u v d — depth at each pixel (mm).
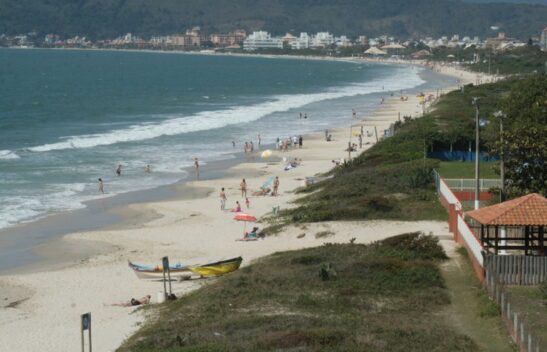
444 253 41188
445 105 118750
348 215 52750
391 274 37906
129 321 35750
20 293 41312
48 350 32688
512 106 61875
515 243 40375
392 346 28266
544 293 33156
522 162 46844
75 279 43594
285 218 55188
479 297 34031
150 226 55719
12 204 61875
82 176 73938
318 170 78625
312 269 39812
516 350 28000
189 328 32094
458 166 67250
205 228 54656
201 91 193125
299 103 155875
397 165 68688
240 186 69250
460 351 27906
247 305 34750
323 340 28734
